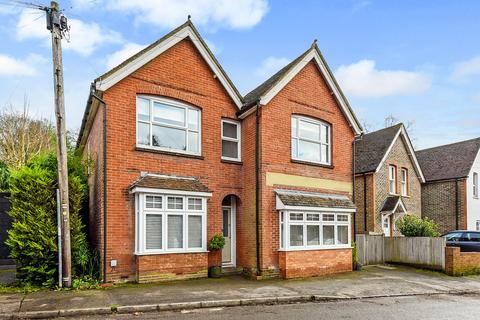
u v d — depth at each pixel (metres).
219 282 12.41
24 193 11.20
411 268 17.23
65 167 11.19
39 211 11.16
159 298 9.72
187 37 13.85
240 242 14.52
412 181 26.72
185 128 13.75
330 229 15.40
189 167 13.54
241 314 8.73
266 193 13.95
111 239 11.76
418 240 17.30
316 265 14.55
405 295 11.70
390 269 16.81
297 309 9.41
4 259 15.58
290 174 14.80
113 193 11.95
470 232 20.14
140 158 12.59
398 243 18.02
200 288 11.21
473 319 8.66
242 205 14.63
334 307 9.76
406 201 25.91
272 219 13.98
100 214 12.05
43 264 11.12
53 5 10.91
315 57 15.91
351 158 17.20
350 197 16.86
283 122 14.84
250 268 13.84
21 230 11.09
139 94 12.88
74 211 11.76
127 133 12.42
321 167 15.91
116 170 12.09
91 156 14.72
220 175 14.25
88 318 8.27
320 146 16.28
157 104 13.34
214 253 13.65
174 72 13.57
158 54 13.02
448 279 14.91
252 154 14.36
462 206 26.61
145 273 11.86
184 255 12.72
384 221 23.88
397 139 25.67
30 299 9.49
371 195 23.34
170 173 13.12
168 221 12.58
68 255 10.98
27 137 28.58
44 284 10.95
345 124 17.17
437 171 28.75
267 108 14.38
